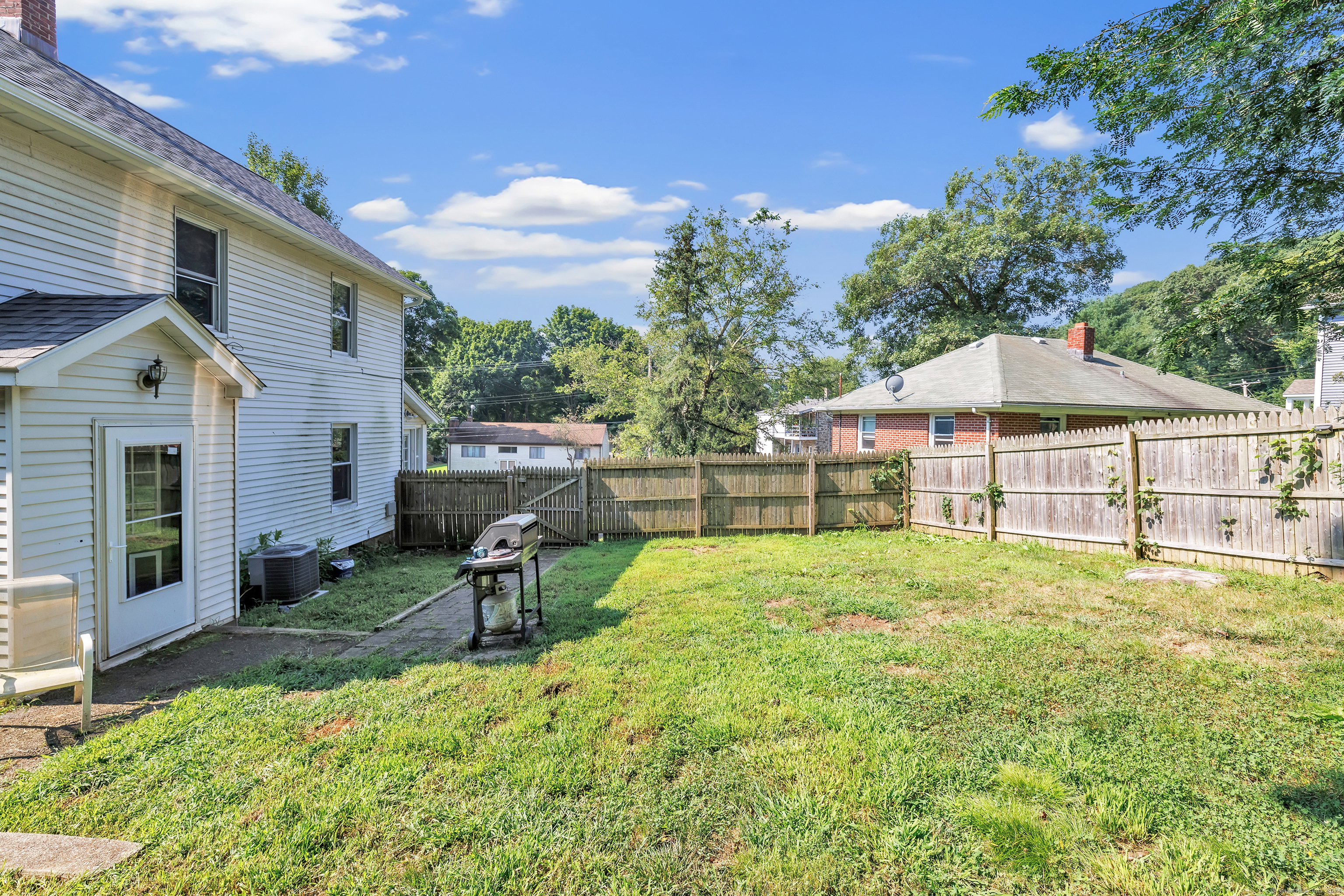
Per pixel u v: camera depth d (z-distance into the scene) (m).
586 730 3.78
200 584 6.55
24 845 2.81
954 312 35.41
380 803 3.10
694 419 24.34
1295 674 4.32
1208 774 3.16
